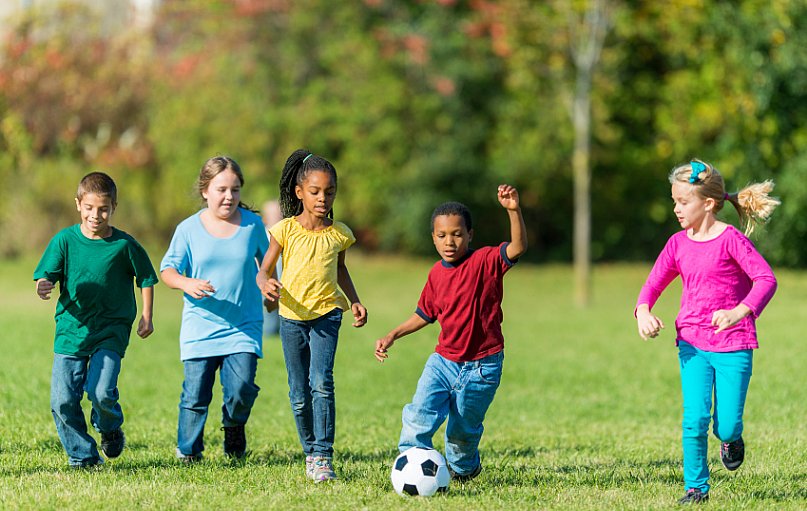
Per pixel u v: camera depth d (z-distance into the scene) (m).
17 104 77.50
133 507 13.91
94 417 16.62
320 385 15.71
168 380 28.73
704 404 14.39
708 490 14.75
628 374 31.80
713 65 61.94
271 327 39.84
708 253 14.48
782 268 72.44
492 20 63.53
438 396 15.23
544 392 28.95
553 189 76.00
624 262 79.81
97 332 16.33
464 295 14.89
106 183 16.28
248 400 17.09
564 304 55.75
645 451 19.52
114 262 16.31
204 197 17.30
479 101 74.38
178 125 72.81
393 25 73.94
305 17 72.88
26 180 75.31
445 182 74.06
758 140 63.59
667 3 59.28
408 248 76.12
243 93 72.62
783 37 57.84
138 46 78.94
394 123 72.56
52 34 80.25
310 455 16.12
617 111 73.88
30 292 56.34
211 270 16.97
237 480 15.80
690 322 14.58
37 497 14.37
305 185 15.71
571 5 54.69
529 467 17.61
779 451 19.06
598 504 14.38
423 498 14.71
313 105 72.31
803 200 65.12
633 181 76.69
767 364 32.41
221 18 73.38
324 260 15.81
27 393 24.89
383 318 48.38
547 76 63.75
